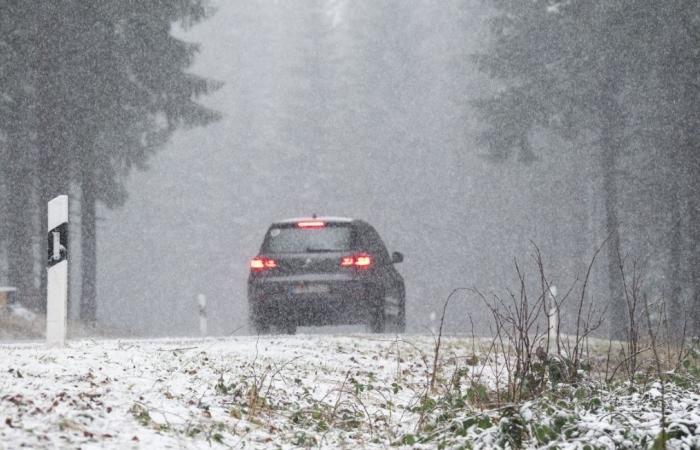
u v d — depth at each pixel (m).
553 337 34.75
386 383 21.62
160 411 14.22
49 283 24.20
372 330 40.91
